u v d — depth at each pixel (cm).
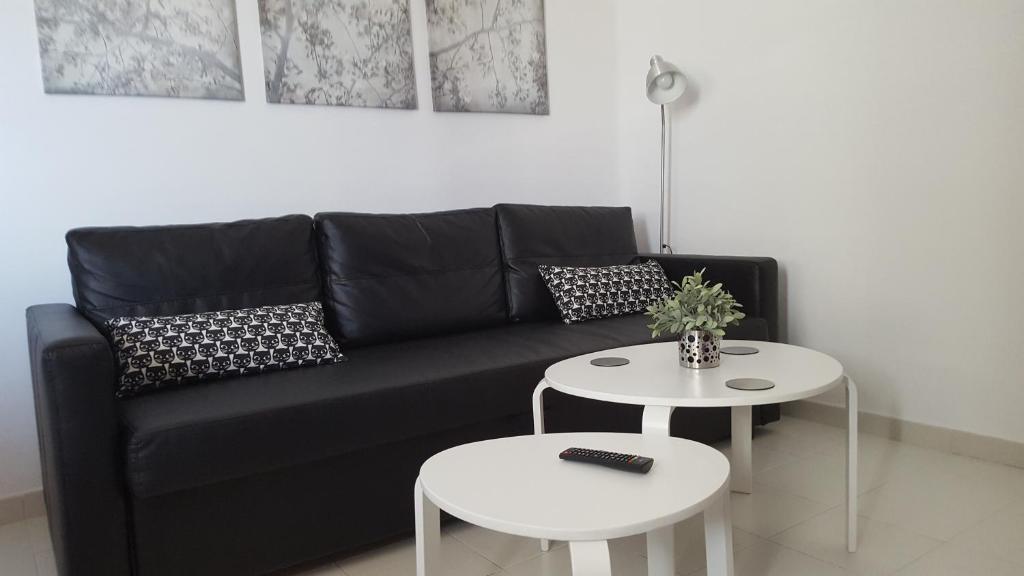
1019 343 226
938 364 246
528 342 233
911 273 251
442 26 301
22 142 220
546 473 122
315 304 229
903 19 245
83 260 205
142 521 154
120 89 233
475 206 317
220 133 253
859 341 269
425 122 300
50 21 221
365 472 182
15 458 224
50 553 199
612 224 316
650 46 343
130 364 183
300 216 245
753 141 299
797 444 259
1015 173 221
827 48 269
